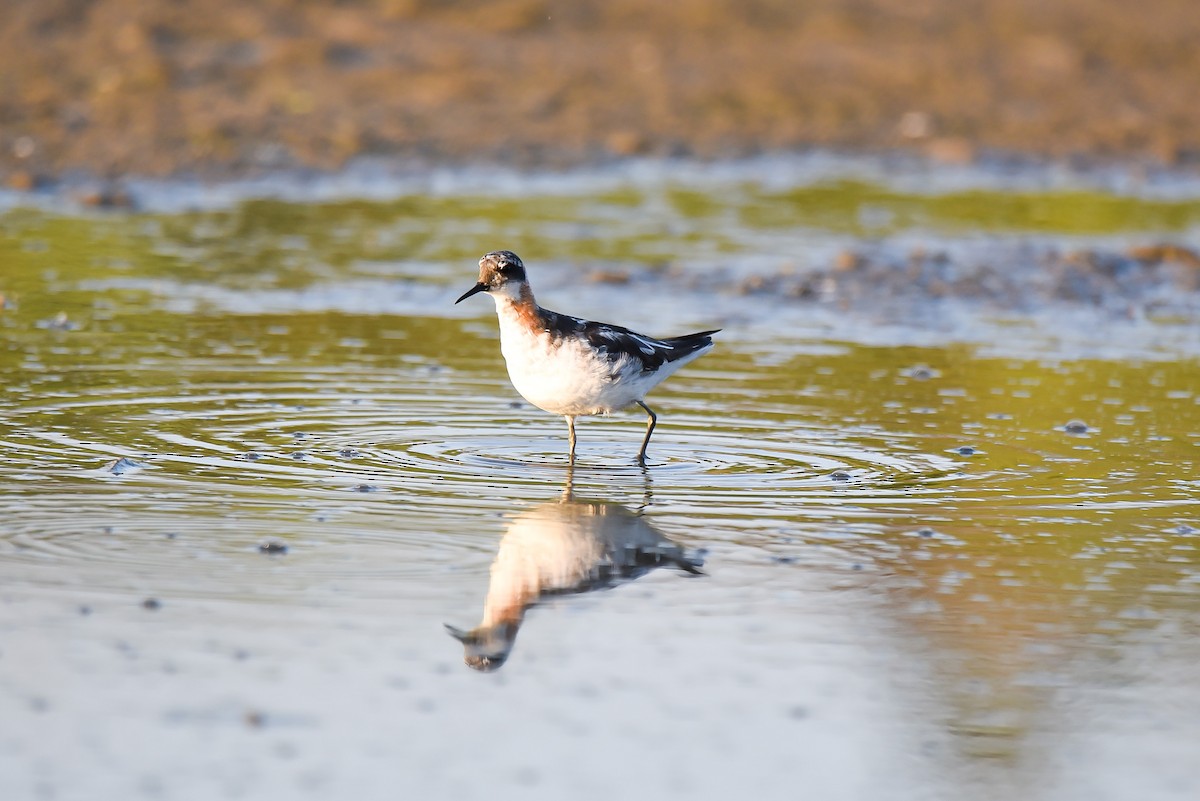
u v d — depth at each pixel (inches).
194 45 1176.8
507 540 443.2
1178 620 397.1
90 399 575.8
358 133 1079.6
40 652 361.7
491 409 587.5
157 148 1016.9
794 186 1060.5
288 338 684.7
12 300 724.0
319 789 309.0
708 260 857.5
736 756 328.2
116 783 308.8
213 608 388.8
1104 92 1282.0
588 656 372.5
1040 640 384.8
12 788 305.7
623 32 1317.7
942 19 1386.6
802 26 1354.6
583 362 520.1
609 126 1149.1
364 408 580.7
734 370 660.7
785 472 517.0
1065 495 495.2
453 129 1109.7
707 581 418.6
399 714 341.1
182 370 623.8
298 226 908.6
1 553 418.0
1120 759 331.3
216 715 337.1
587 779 316.8
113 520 447.2
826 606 402.9
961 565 432.1
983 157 1147.3
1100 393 631.2
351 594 400.8
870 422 581.3
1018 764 328.2
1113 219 981.8
